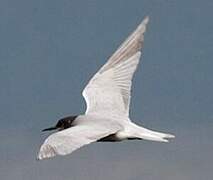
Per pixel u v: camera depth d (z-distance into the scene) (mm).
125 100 18578
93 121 17547
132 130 17516
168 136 17469
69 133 15664
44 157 14836
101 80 18859
